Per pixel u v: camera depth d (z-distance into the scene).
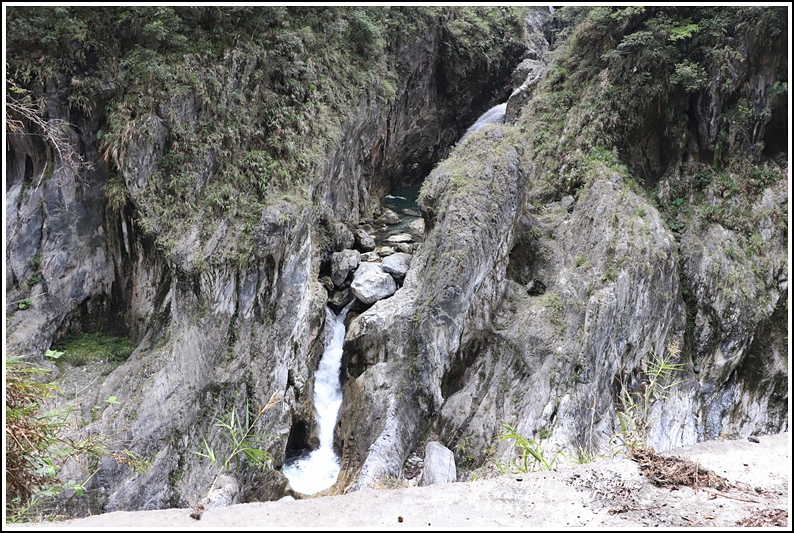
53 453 4.50
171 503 10.07
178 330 10.95
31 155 11.20
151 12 11.20
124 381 10.29
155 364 10.48
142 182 11.07
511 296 13.59
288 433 11.84
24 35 10.38
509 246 13.65
